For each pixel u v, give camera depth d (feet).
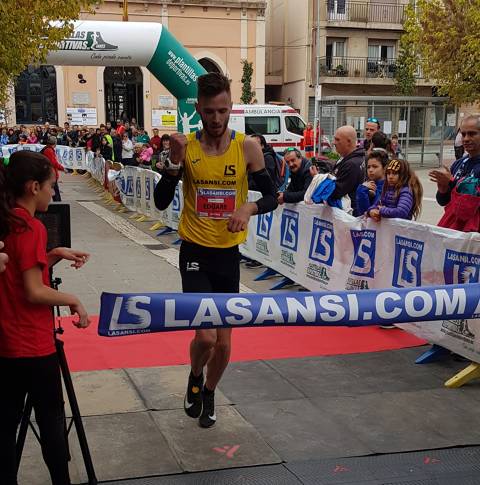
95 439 10.87
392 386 13.53
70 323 17.46
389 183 16.80
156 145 58.80
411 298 9.86
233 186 10.38
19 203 8.02
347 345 16.11
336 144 19.06
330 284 19.11
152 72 43.24
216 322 9.32
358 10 112.78
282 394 13.03
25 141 79.05
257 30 108.58
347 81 112.57
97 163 57.57
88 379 13.52
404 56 107.14
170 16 104.22
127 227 35.86
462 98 72.23
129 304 9.08
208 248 10.53
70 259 8.86
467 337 13.78
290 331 17.17
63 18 32.24
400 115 77.36
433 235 14.71
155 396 12.71
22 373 7.95
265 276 23.65
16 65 30.50
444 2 69.92
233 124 65.72
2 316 7.88
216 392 13.07
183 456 10.39
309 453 10.61
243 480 9.73
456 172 16.03
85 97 104.06
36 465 10.09
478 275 13.43
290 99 120.88
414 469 10.19
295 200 20.92
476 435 11.36
